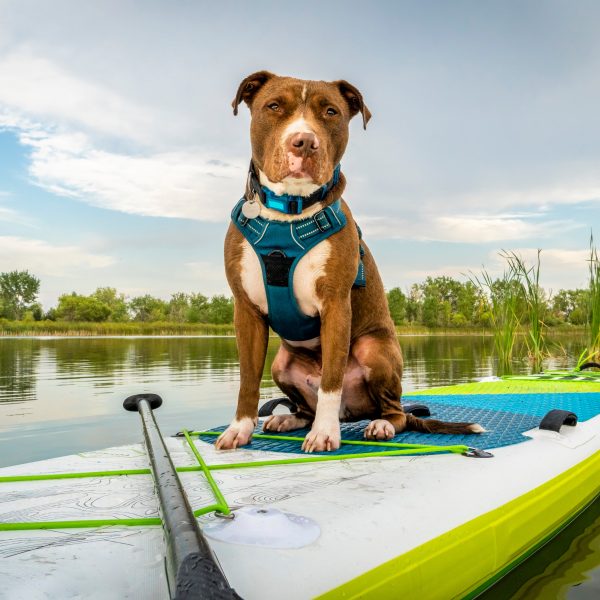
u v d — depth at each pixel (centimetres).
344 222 102
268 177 98
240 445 100
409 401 157
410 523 61
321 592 48
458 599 63
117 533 55
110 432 158
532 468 88
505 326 329
